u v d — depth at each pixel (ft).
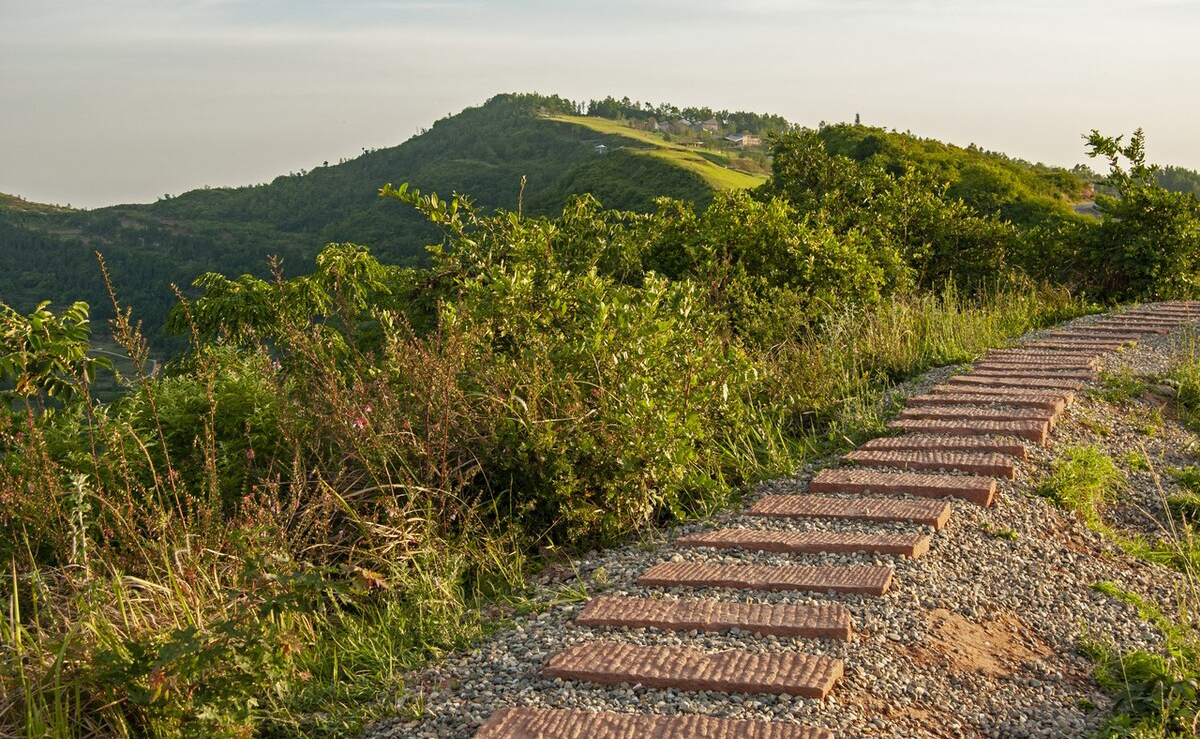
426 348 19.63
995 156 90.63
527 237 29.30
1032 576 14.29
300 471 16.57
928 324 31.48
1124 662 11.81
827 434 21.98
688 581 13.50
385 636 12.99
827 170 51.16
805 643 11.53
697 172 292.20
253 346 24.70
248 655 10.92
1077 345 29.71
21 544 14.52
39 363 17.83
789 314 30.78
